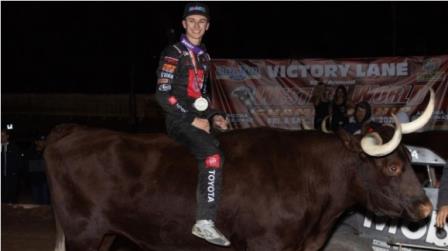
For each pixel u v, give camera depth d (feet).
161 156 18.24
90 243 18.33
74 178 18.26
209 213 17.28
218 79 38.83
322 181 17.93
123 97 72.28
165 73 17.54
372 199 17.62
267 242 17.46
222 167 17.74
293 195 17.49
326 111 36.99
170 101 17.34
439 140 28.71
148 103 70.44
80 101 73.46
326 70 37.86
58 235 18.62
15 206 40.57
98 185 18.11
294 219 17.43
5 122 73.20
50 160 18.57
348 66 37.55
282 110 38.34
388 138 16.96
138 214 18.08
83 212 18.24
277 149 18.08
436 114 36.40
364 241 22.11
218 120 18.92
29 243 29.78
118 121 71.36
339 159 17.93
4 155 42.14
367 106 29.99
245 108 38.68
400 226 21.40
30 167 42.06
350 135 17.51
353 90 37.52
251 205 17.43
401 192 17.07
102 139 18.56
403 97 36.91
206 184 17.29
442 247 20.79
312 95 37.96
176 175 17.95
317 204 17.89
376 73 37.24
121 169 18.11
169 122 17.79
